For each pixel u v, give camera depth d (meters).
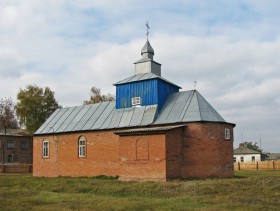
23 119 68.38
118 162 32.44
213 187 22.14
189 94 32.12
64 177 35.00
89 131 34.91
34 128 68.38
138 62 35.97
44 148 38.56
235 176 32.34
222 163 29.59
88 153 34.75
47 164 37.81
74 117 38.44
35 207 17.94
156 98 32.06
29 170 50.88
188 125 29.38
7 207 17.98
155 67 36.03
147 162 27.62
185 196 20.50
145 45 36.44
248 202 18.30
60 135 37.31
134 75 35.62
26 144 73.44
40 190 26.66
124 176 28.61
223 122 30.27
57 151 37.25
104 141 33.75
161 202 18.67
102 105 37.91
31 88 69.50
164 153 26.94
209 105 31.34
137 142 28.39
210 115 29.89
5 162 69.62
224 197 19.53
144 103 32.72
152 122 30.78
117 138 32.84
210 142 29.12
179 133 28.92
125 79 35.03
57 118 39.94
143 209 16.89
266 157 87.69
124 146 29.02
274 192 20.73
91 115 37.09
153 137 27.67
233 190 21.38
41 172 38.16
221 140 29.91
